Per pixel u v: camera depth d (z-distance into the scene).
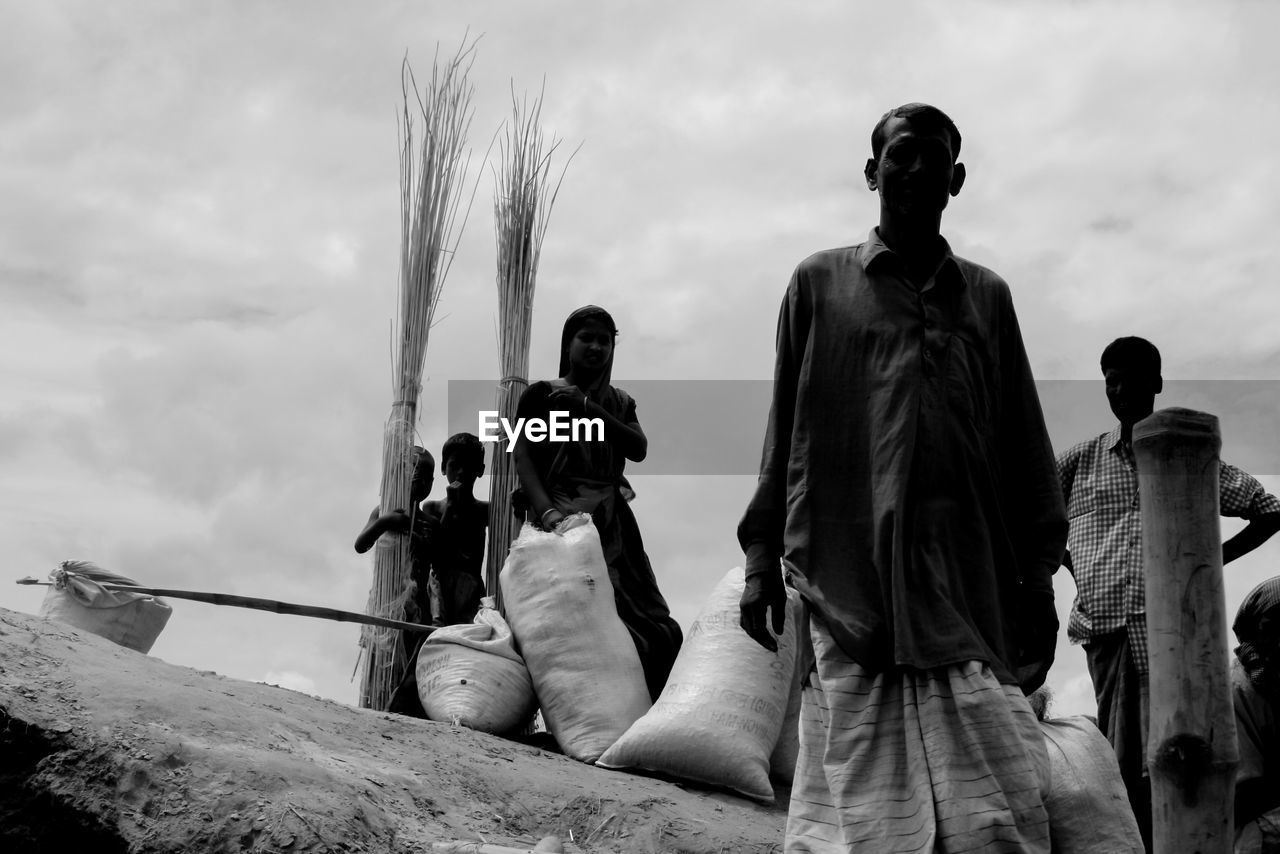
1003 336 3.30
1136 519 4.27
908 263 3.26
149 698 3.75
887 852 2.88
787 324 3.29
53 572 5.23
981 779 2.89
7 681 3.70
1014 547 3.28
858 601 3.06
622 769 4.70
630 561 5.43
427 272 5.95
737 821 4.30
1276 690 4.11
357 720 4.38
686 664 4.86
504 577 5.27
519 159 5.96
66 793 3.46
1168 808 2.36
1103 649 4.25
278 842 3.30
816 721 3.06
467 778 4.08
